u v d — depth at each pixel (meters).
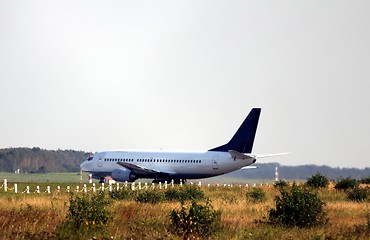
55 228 60.53
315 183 159.00
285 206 71.38
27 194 120.75
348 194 119.44
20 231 57.41
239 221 70.81
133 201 103.00
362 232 59.78
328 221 71.94
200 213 61.88
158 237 55.91
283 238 57.06
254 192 116.88
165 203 97.56
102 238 55.16
